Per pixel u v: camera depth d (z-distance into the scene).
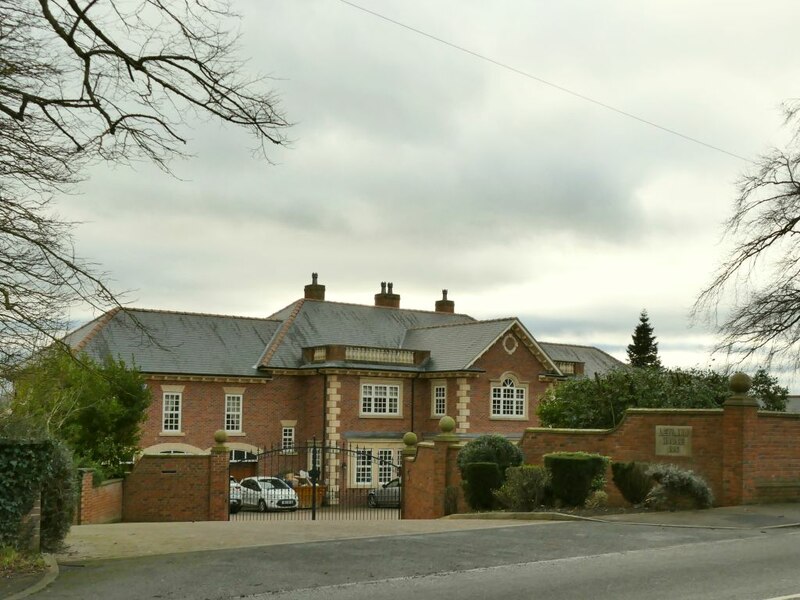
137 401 28.59
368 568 11.46
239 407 43.25
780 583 10.00
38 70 12.93
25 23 12.72
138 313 43.59
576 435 22.00
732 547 13.15
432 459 24.72
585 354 60.94
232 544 14.19
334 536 15.16
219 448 28.98
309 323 48.09
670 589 9.70
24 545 11.98
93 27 12.57
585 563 11.72
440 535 14.89
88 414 27.08
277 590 9.99
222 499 28.72
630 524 16.12
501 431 46.00
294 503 36.31
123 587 10.23
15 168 13.02
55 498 13.39
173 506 28.31
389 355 46.00
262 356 45.03
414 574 10.98
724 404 19.20
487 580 10.49
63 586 10.33
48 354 14.95
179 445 41.09
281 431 44.41
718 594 9.35
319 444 43.97
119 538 15.40
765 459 19.19
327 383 43.88
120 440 28.31
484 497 21.06
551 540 14.08
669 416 20.28
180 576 10.93
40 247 13.22
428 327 50.56
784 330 26.44
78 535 16.05
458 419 44.75
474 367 45.19
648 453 20.53
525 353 47.59
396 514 33.97
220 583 10.45
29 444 12.07
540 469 19.59
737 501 18.75
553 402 31.38
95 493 24.58
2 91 12.79
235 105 13.36
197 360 42.59
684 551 12.77
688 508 18.28
